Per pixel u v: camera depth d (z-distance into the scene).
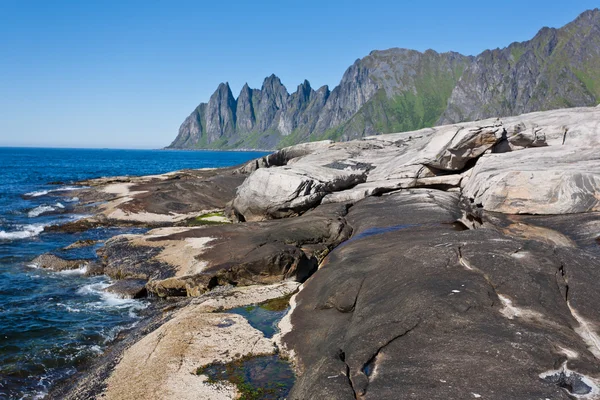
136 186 49.56
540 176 20.30
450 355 8.34
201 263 20.58
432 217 22.50
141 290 19.69
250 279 19.50
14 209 41.44
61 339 15.05
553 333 8.75
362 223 23.47
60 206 42.84
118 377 11.61
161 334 13.81
